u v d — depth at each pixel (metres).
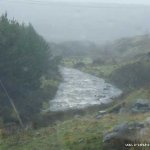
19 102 44.88
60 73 84.44
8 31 49.16
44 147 18.69
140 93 40.19
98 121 22.53
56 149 17.98
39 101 48.53
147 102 30.30
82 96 59.94
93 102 53.69
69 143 18.14
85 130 20.08
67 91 64.44
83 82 77.00
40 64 55.31
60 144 18.53
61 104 51.62
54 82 69.81
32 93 50.41
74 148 17.31
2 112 37.84
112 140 15.68
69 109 42.16
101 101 54.25
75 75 87.00
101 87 70.56
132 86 65.50
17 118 34.75
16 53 48.47
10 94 46.25
